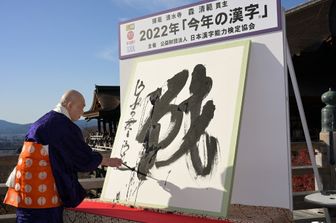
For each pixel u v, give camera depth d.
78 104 3.05
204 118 3.00
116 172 3.44
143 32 3.85
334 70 12.27
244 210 2.91
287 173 2.93
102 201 3.39
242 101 2.83
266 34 3.02
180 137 3.11
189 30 3.46
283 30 2.94
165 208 2.92
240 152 3.19
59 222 2.96
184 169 2.97
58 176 2.86
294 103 11.12
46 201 2.83
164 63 3.54
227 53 3.09
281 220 2.75
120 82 4.09
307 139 3.25
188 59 3.34
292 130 10.96
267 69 3.03
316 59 12.03
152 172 3.16
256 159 3.10
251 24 3.08
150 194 3.08
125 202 3.21
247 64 2.93
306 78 12.23
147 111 3.47
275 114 2.99
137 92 3.66
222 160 2.77
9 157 6.88
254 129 3.11
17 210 2.91
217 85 3.03
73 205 2.94
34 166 2.82
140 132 3.44
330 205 2.43
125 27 4.02
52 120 2.89
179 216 2.78
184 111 3.17
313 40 10.66
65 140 2.88
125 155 3.44
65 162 2.88
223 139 2.82
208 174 2.81
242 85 2.88
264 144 3.05
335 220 3.33
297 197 4.14
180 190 2.91
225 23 3.22
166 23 3.63
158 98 3.43
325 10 10.12
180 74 3.34
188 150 3.00
